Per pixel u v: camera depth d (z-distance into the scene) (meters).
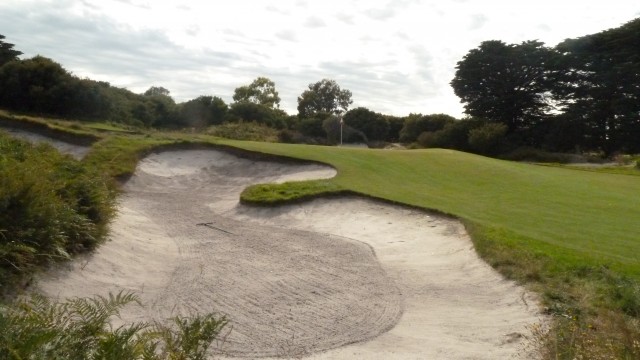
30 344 3.93
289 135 59.31
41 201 9.51
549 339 7.22
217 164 28.98
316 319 9.80
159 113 62.28
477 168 27.12
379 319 9.83
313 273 12.77
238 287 11.55
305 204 20.28
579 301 9.24
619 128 53.91
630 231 14.08
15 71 48.66
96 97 51.09
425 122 63.62
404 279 12.35
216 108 65.44
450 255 13.86
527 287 10.35
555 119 57.19
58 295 8.98
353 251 14.98
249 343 8.59
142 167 27.64
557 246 12.06
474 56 61.25
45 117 44.44
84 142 30.92
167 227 17.92
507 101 60.22
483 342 8.54
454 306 10.44
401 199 19.20
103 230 12.32
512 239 12.94
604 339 6.75
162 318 9.43
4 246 8.33
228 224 18.97
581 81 57.78
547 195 20.53
